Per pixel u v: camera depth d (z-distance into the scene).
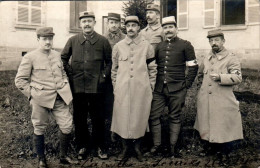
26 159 3.43
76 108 3.39
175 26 3.47
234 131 3.27
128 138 3.25
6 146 3.63
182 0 6.02
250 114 4.18
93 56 3.34
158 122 3.47
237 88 4.86
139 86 3.29
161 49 3.49
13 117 4.25
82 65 3.33
